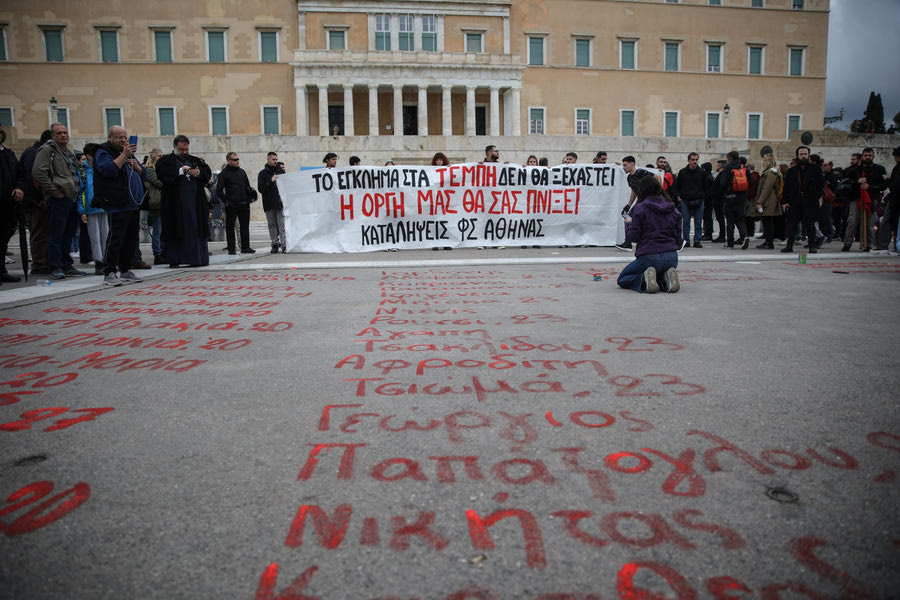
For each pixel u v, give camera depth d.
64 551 1.89
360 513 2.10
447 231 13.75
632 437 2.76
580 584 1.72
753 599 1.66
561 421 2.97
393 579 1.75
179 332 5.14
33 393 3.49
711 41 51.94
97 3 46.28
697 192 13.80
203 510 2.13
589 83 50.69
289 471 2.43
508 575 1.76
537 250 13.58
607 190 14.19
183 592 1.70
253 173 36.19
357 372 3.87
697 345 4.57
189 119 47.44
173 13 46.84
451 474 2.39
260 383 3.65
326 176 13.31
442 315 5.83
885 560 1.83
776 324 5.36
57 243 8.94
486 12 48.78
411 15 48.06
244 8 47.16
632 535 1.96
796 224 12.45
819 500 2.19
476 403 3.24
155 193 11.14
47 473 2.43
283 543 1.93
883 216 12.74
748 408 3.15
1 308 6.29
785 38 53.12
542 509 2.12
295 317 5.79
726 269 9.72
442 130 50.16
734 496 2.21
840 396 3.34
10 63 45.91
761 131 53.34
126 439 2.78
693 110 52.28
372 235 13.52
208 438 2.78
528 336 4.88
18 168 8.45
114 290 7.67
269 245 17.22
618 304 6.42
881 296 6.98
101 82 46.66
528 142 37.62
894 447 2.65
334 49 47.53
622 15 50.78
